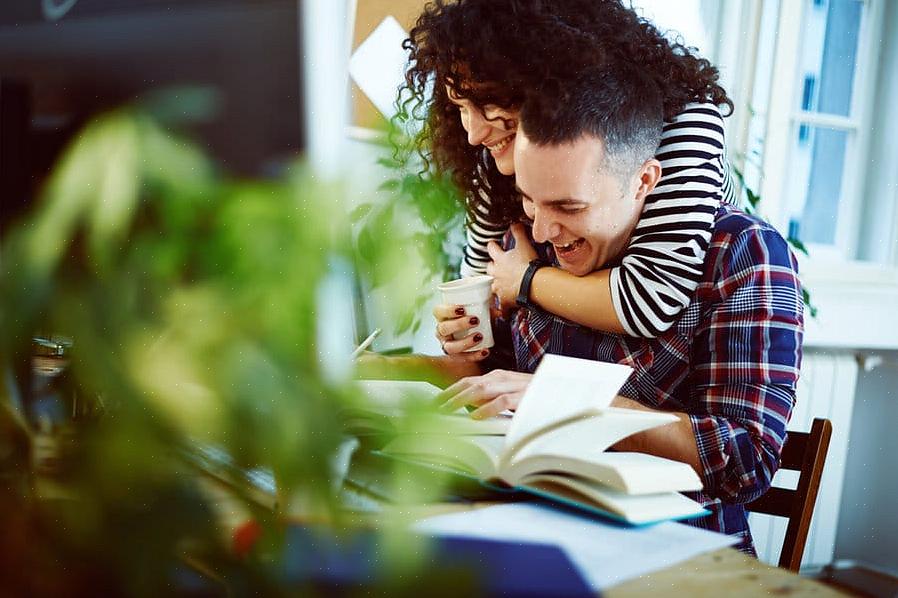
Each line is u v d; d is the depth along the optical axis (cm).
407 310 18
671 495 87
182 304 16
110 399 16
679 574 68
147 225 17
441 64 125
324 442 17
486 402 113
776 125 242
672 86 129
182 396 16
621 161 120
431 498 23
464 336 142
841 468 249
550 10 121
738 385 120
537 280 141
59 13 19
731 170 235
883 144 263
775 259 125
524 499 88
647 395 132
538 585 62
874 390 259
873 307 246
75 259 17
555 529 77
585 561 69
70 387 17
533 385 94
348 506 20
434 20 128
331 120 19
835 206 268
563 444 91
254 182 18
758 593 64
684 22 228
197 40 19
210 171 17
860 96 264
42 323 17
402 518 22
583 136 116
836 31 260
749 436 115
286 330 16
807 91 260
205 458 17
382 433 24
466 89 123
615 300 129
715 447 112
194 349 16
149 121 18
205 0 19
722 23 233
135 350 16
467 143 144
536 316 147
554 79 115
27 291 17
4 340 17
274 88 18
